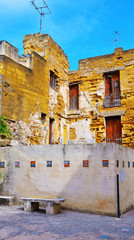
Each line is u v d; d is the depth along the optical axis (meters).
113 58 17.17
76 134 17.64
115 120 16.59
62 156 8.78
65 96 18.06
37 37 16.31
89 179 8.20
